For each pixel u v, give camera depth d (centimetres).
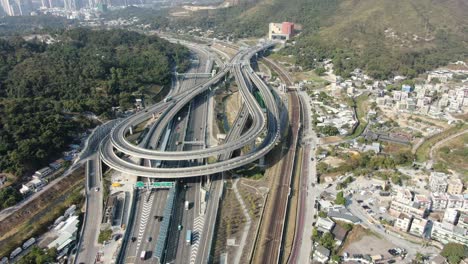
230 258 15988
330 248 16138
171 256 15962
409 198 18362
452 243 15650
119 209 18938
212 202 19638
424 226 16775
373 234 17138
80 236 17125
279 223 18025
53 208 19338
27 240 16912
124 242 16688
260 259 15800
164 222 17512
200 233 17375
